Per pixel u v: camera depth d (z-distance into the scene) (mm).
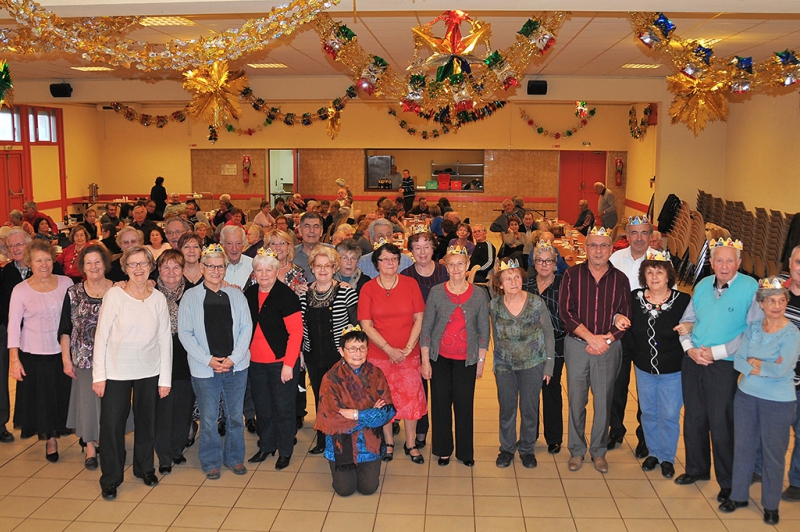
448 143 20141
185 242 5371
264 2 5953
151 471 4980
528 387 5129
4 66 6230
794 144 11312
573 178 20656
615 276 4973
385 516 4531
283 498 4777
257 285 5156
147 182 21281
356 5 6156
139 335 4734
